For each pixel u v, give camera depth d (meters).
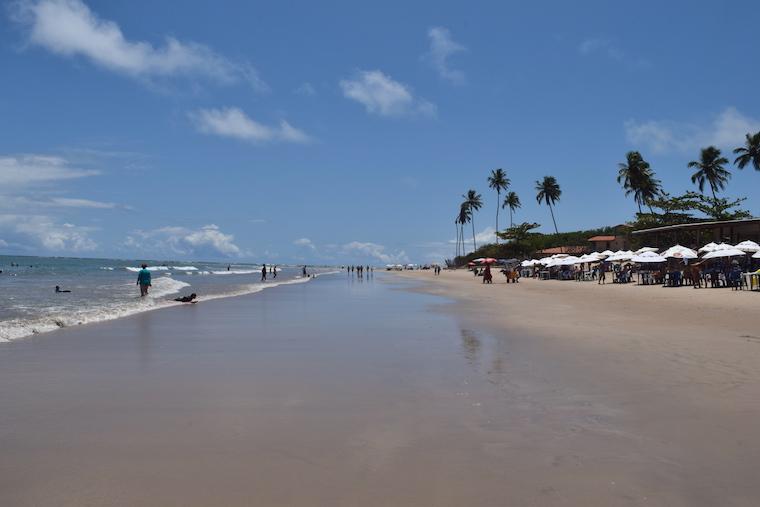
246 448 5.16
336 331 14.13
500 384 7.81
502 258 101.81
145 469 4.63
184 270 114.50
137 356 10.30
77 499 4.05
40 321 15.72
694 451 5.00
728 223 40.28
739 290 26.95
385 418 6.14
